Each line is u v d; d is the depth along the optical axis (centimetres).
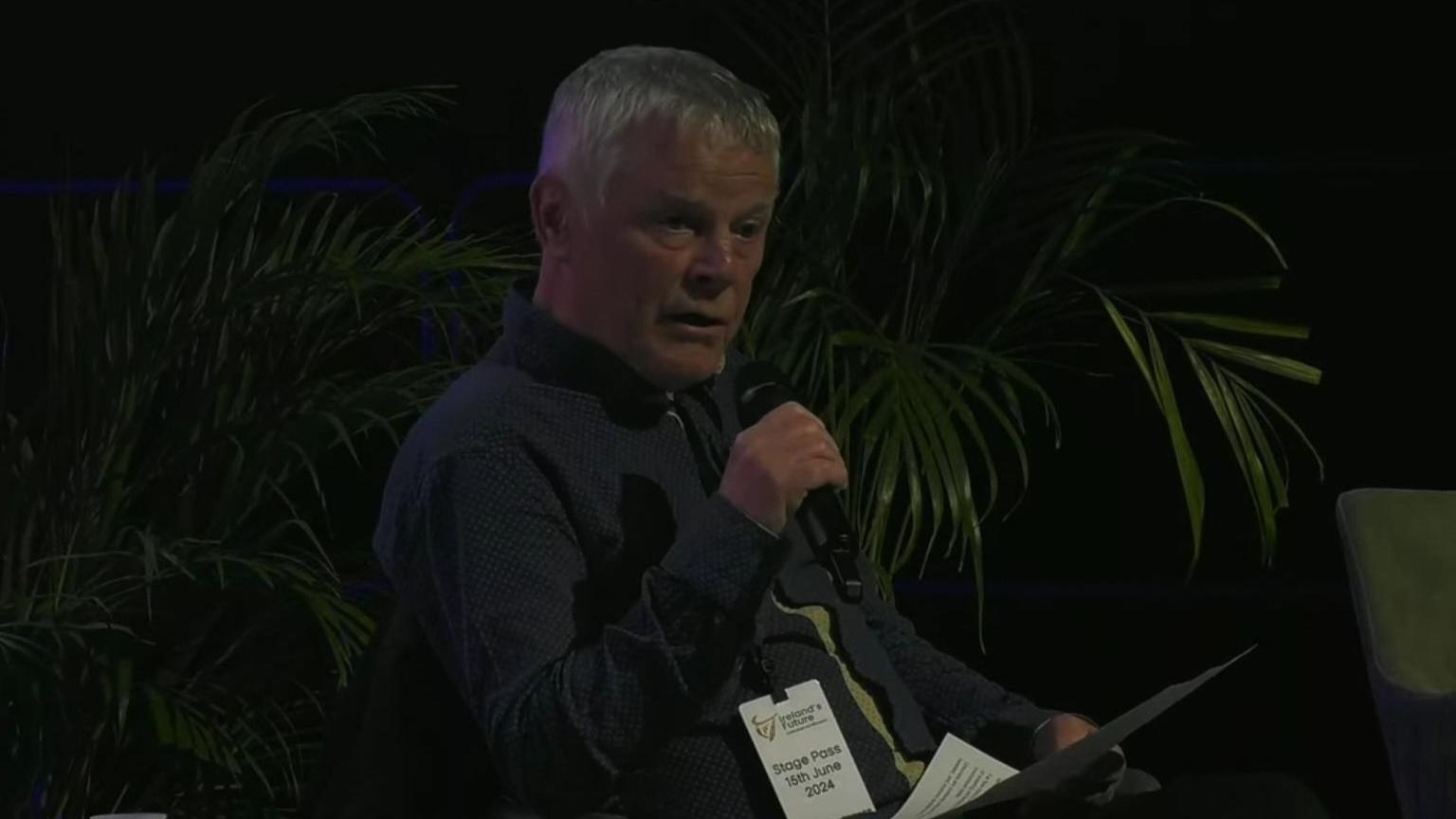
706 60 586
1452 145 1262
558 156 582
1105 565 1260
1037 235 1206
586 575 562
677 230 571
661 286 571
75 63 1270
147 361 820
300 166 1257
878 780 585
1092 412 1257
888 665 621
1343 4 1262
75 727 782
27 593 814
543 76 1268
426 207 1246
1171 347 1248
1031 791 547
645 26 1260
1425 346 1236
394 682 575
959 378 837
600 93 574
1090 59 1262
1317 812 547
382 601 852
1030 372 1252
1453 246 1230
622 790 561
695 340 580
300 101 1276
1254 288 885
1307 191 1239
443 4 1268
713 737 564
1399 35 1259
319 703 884
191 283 826
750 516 530
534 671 531
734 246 578
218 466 842
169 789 844
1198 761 1245
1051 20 1255
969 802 532
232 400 857
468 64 1269
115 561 809
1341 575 1248
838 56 930
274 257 874
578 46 1265
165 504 835
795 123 979
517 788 532
